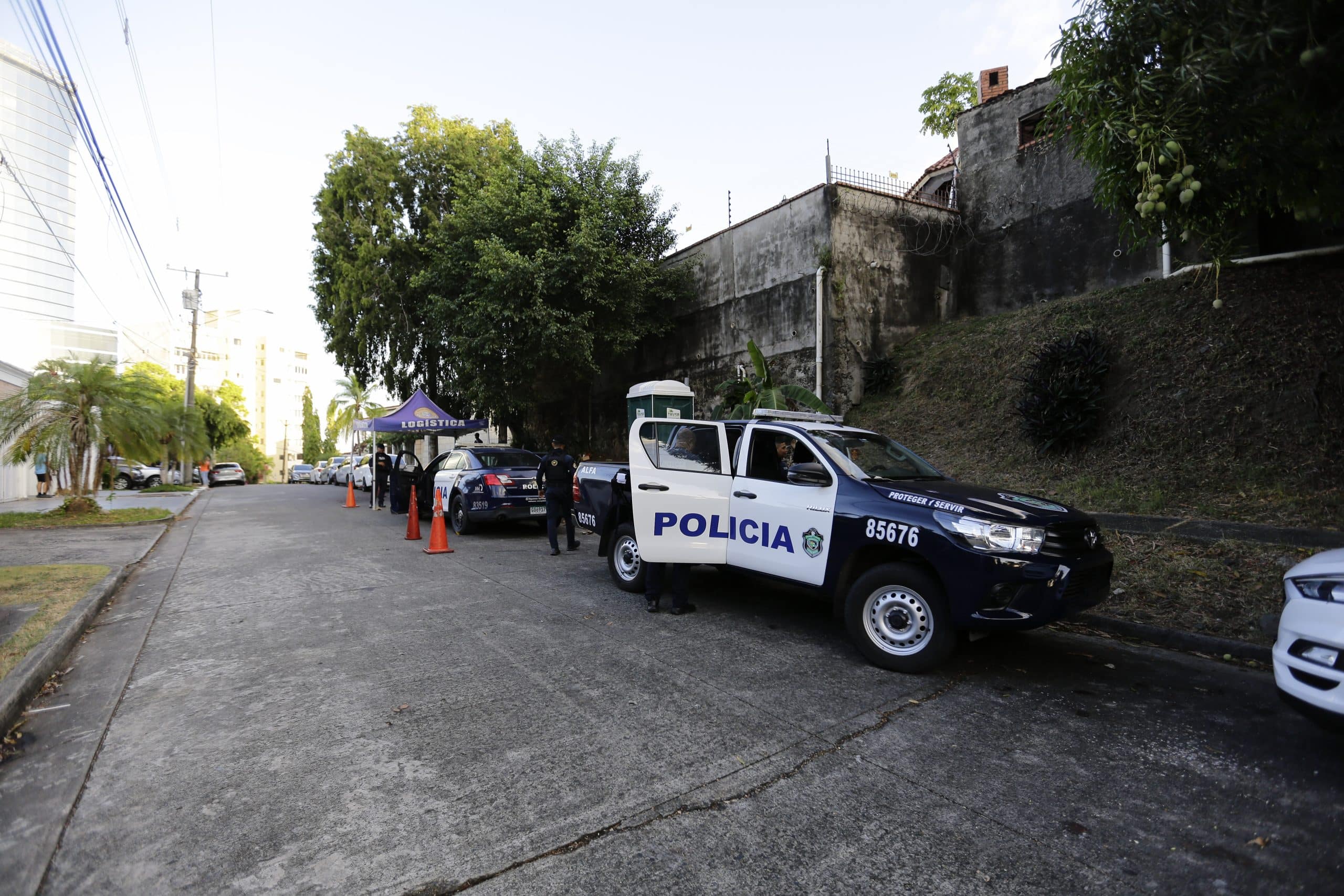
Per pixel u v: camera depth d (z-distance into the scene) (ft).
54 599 22.45
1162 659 17.20
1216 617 18.79
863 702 14.28
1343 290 31.07
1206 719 13.55
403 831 9.59
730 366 54.75
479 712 13.73
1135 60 17.43
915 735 12.74
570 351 52.26
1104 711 13.91
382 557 32.19
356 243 74.43
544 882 8.50
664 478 20.67
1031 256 47.88
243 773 11.31
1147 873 8.69
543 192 52.95
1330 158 16.31
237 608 22.65
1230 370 31.42
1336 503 23.95
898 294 49.65
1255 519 24.57
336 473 119.96
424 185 75.61
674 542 20.45
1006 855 9.06
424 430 60.39
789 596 23.56
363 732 12.86
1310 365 29.17
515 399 57.47
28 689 14.65
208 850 9.17
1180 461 29.68
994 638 18.85
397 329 75.10
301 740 12.56
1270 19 13.84
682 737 12.59
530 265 49.42
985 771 11.38
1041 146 47.42
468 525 40.22
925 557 15.56
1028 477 33.37
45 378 51.39
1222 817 9.98
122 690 15.28
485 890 8.35
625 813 10.08
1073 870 8.75
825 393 46.91
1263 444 28.19
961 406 41.29
